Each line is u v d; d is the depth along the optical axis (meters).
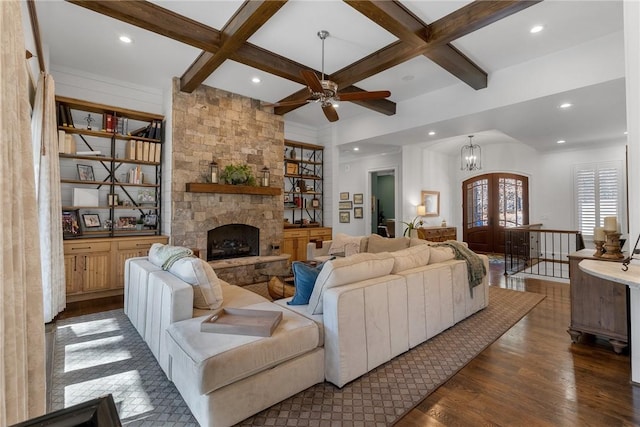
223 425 1.71
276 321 2.06
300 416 1.88
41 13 3.16
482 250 9.01
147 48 3.88
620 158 6.89
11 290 0.97
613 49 3.52
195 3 3.05
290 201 6.96
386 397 2.06
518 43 3.71
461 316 3.41
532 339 2.99
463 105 4.84
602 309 2.76
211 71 4.10
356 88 5.00
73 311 3.74
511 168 8.48
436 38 3.32
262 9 2.88
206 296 2.44
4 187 0.96
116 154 4.82
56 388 2.17
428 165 8.47
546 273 6.00
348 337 2.20
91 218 4.57
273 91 5.35
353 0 2.73
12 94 1.02
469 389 2.16
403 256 2.94
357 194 8.98
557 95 3.98
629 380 2.27
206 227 5.08
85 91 4.54
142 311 2.89
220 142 5.25
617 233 2.76
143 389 2.16
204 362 1.65
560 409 1.95
